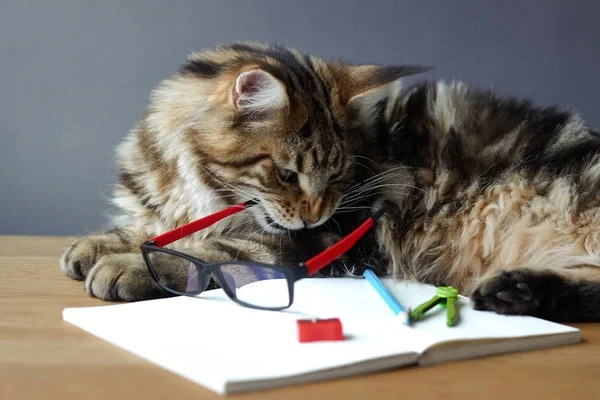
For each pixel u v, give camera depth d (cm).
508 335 90
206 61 161
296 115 144
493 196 149
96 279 119
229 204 153
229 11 226
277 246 147
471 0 224
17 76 226
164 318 98
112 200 182
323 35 227
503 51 226
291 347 84
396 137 164
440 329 93
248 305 106
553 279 112
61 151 231
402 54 227
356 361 78
